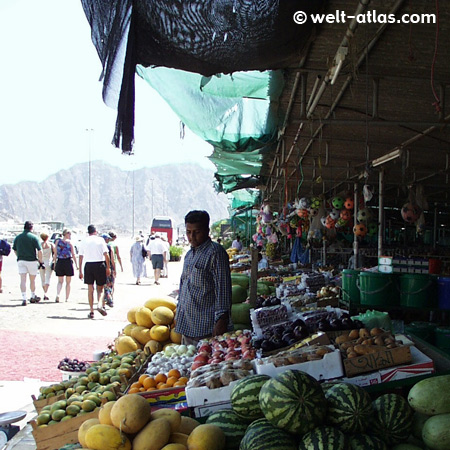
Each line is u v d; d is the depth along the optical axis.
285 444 2.34
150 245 19.27
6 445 3.28
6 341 8.20
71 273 13.09
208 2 2.68
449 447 2.43
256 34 2.90
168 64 3.21
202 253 4.32
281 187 14.45
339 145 8.51
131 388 3.50
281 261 14.48
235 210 27.97
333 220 9.36
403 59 4.30
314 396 2.41
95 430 2.45
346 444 2.31
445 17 3.43
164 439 2.45
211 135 6.72
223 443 2.55
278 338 3.72
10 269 26.69
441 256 11.89
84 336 8.77
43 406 3.66
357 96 5.55
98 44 2.80
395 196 15.24
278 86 5.24
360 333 3.42
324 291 7.70
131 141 2.95
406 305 5.93
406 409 2.60
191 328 4.38
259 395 2.54
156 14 2.76
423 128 6.71
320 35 3.89
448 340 5.62
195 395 2.90
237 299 7.11
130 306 12.68
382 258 6.24
